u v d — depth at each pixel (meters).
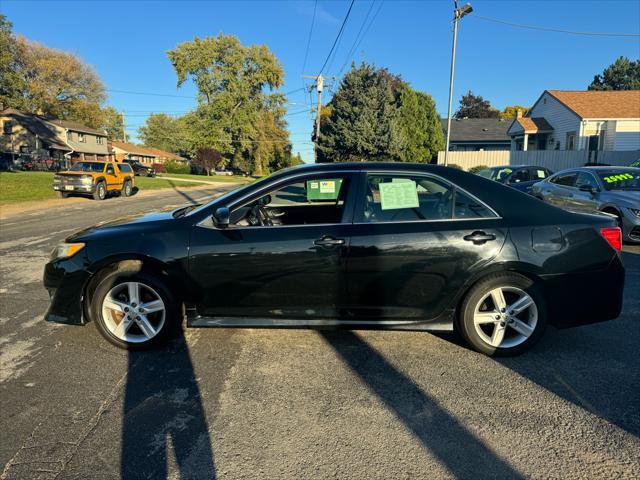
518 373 3.37
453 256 3.49
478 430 2.66
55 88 58.62
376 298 3.57
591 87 72.44
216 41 57.84
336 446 2.52
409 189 3.64
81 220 12.30
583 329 4.25
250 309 3.65
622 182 8.60
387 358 3.63
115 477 2.27
